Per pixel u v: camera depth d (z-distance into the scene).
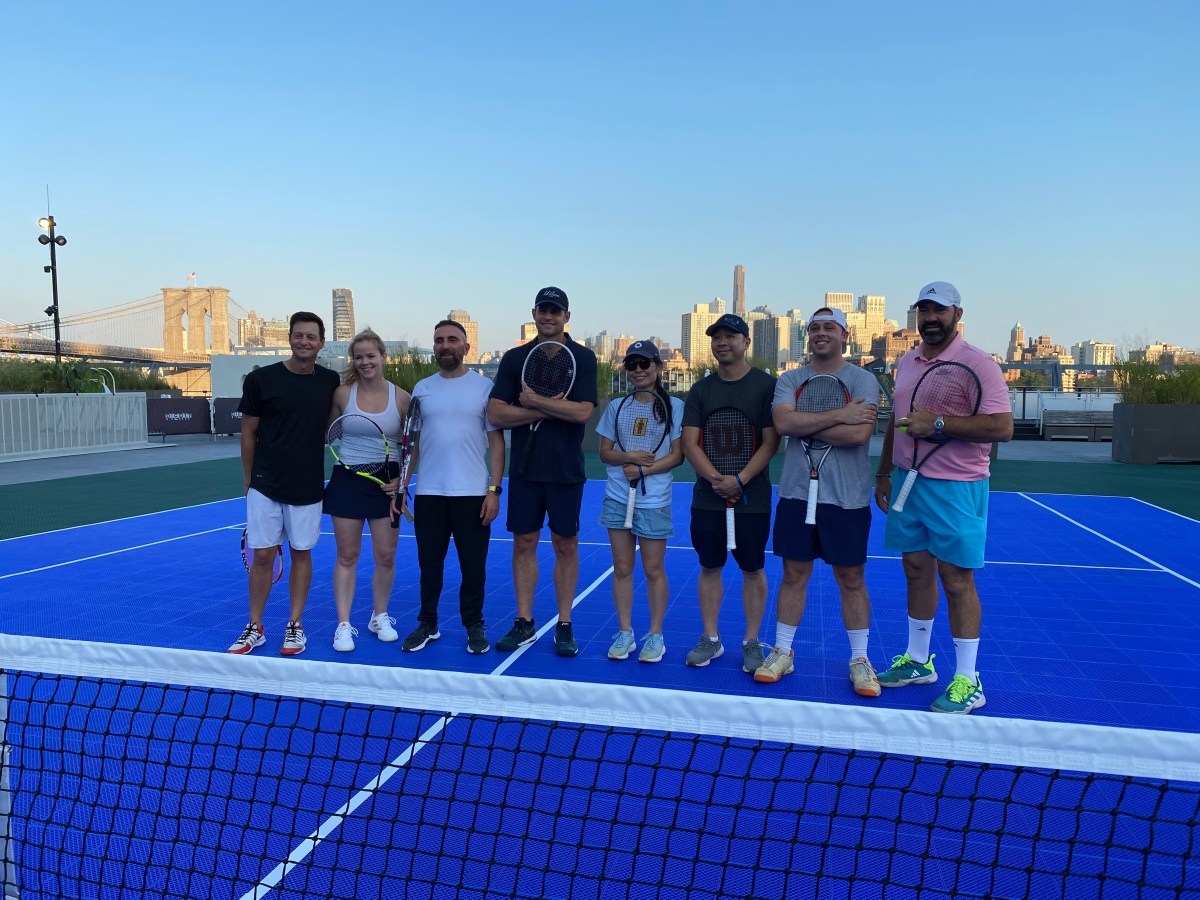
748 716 1.93
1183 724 3.69
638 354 4.50
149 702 3.71
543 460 4.61
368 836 2.63
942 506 3.80
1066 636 5.04
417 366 21.23
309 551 4.72
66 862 2.53
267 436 4.57
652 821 2.79
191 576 6.64
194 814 2.81
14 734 3.32
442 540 4.78
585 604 5.95
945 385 3.84
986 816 2.83
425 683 2.09
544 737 3.43
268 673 2.19
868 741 1.87
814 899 2.38
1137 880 2.47
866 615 4.13
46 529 8.87
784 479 4.20
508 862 2.55
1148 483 13.30
